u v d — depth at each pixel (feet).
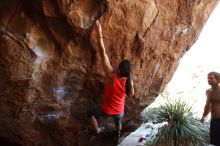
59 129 15.38
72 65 13.69
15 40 12.42
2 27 12.35
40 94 13.98
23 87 13.52
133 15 13.25
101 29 13.06
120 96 13.62
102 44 12.81
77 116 15.34
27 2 12.29
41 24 12.69
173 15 14.29
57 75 13.75
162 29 14.30
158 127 24.76
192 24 15.26
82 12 12.50
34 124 15.01
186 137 22.27
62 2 12.11
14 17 12.44
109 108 13.79
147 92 16.12
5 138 15.76
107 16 12.82
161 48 14.85
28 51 12.70
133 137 24.47
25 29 12.56
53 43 13.12
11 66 12.83
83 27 12.69
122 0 12.73
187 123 22.90
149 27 13.85
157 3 13.62
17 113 14.44
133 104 16.12
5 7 12.33
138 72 14.98
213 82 16.48
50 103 14.46
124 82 13.42
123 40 13.67
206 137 22.67
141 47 14.12
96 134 15.38
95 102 15.24
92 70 14.05
